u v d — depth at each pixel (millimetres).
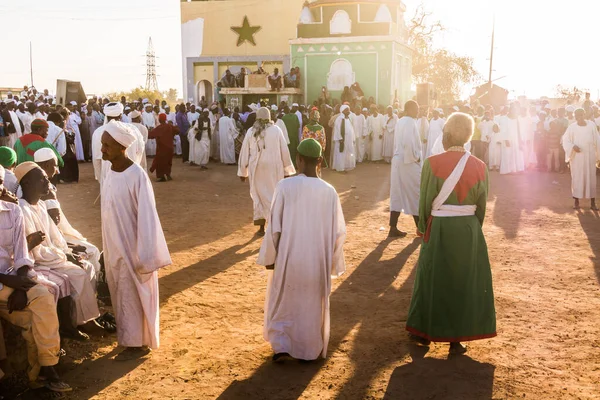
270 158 8656
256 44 33594
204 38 34125
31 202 4602
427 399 3984
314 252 4414
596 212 10734
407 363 4547
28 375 4133
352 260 7523
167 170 14922
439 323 4664
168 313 5645
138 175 4512
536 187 13992
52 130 13727
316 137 14109
